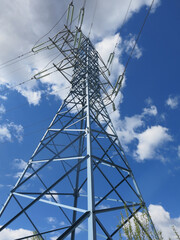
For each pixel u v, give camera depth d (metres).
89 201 5.14
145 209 6.99
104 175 7.81
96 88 15.01
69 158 8.24
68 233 4.38
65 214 9.39
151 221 6.67
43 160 9.82
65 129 10.94
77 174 11.73
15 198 8.41
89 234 4.39
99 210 5.06
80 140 13.18
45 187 9.73
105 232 4.73
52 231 8.35
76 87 16.47
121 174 8.65
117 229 6.52
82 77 15.53
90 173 5.88
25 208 6.82
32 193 9.22
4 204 8.17
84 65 16.83
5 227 6.57
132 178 8.30
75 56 16.28
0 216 7.69
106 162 7.54
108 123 12.84
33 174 8.89
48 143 11.11
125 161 9.27
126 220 6.57
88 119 8.91
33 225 8.20
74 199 10.15
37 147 11.31
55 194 9.86
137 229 6.26
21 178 9.54
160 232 6.88
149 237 6.17
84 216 4.75
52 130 12.65
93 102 14.55
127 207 6.71
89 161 6.37
